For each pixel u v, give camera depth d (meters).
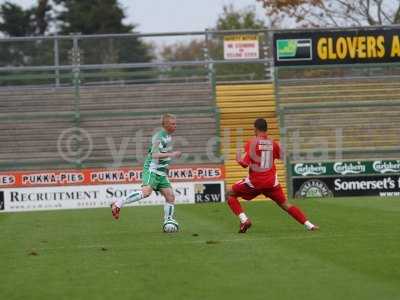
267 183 39.25
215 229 42.16
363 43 76.19
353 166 70.25
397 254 30.88
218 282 25.92
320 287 24.73
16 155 76.44
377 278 25.94
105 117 78.00
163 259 31.11
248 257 30.97
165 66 82.12
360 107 79.50
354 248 32.78
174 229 41.38
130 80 82.44
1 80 80.56
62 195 68.00
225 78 82.88
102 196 68.25
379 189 70.44
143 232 41.88
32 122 77.69
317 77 82.62
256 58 82.44
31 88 80.62
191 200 68.81
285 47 76.38
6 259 32.53
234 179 72.94
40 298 24.27
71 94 80.50
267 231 40.06
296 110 79.00
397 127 79.12
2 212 64.75
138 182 68.50
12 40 79.88
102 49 82.44
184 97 80.81
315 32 76.06
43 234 42.69
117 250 34.25
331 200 64.06
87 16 156.75
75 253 33.72
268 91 81.06
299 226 42.56
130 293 24.52
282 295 23.72
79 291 25.09
